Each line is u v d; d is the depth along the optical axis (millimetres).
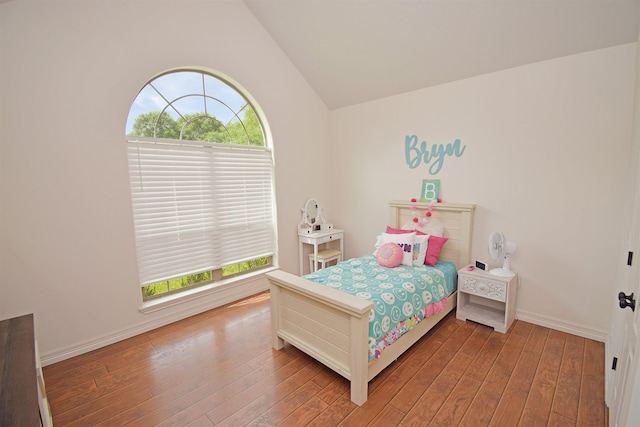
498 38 2484
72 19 2232
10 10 2004
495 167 2844
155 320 2814
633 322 1219
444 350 2371
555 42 2346
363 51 3119
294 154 3846
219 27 3035
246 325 2852
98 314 2500
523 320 2805
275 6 3064
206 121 3174
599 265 2396
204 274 3301
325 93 3969
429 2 2428
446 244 3193
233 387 2014
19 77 2062
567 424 1656
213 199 3205
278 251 3775
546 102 2521
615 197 2287
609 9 2021
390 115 3586
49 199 2229
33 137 2139
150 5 2592
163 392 1975
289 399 1897
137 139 2680
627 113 2191
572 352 2297
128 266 2629
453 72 2936
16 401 1016
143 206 2744
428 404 1824
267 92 3492
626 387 1161
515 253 2793
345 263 3031
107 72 2410
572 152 2441
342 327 1931
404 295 2279
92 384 2057
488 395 1885
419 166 3396
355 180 4059
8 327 1592
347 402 1859
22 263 2158
